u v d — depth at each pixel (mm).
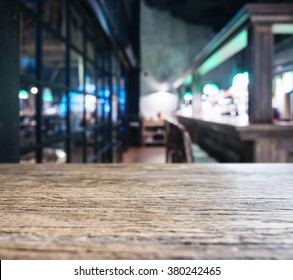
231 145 4008
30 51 5871
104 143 6082
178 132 3486
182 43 13133
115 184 927
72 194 800
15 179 1000
